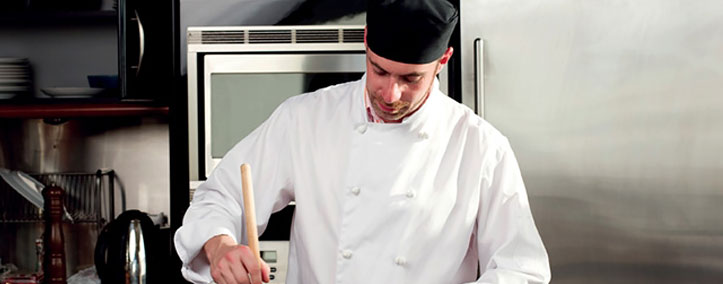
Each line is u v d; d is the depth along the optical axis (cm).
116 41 257
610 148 209
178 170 225
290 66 218
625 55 209
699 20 208
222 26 221
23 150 270
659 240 210
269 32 219
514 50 209
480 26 210
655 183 209
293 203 224
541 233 210
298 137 146
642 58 208
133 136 270
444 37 125
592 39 209
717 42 208
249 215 119
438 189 140
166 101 242
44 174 270
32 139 270
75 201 270
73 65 257
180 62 222
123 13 234
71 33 257
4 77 244
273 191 146
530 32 209
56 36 256
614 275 211
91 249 270
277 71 218
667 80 209
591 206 210
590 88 209
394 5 122
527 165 209
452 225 140
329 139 144
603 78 209
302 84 219
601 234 210
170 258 243
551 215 210
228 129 219
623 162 209
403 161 140
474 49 209
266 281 122
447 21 122
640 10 208
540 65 209
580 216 210
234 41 219
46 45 256
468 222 140
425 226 140
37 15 247
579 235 210
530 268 131
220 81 219
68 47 257
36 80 257
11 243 272
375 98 130
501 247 135
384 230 139
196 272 135
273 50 219
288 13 221
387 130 140
